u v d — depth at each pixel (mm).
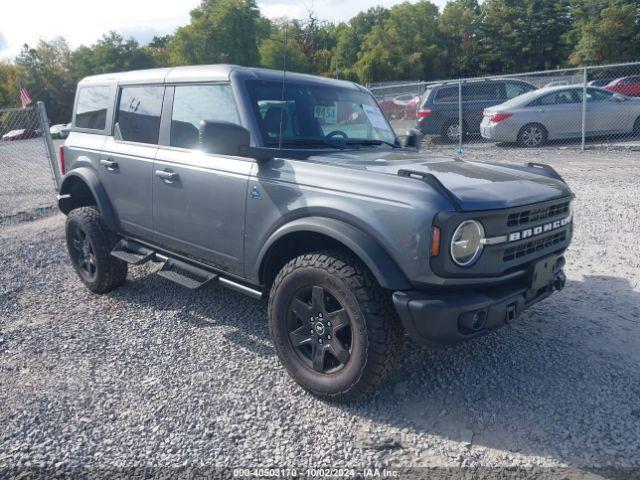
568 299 4676
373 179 2979
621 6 46531
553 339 3941
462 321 2771
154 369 3646
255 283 3613
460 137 13836
